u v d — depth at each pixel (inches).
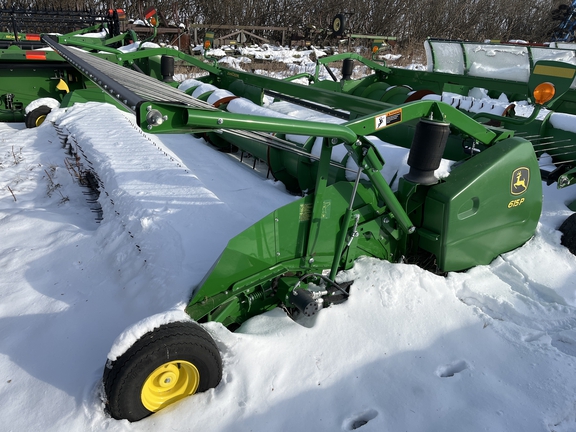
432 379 99.1
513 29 1066.1
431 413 91.6
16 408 91.7
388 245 133.0
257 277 110.7
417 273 123.3
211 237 142.3
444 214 122.3
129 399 85.0
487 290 129.3
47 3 626.5
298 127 95.3
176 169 191.2
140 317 115.4
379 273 123.0
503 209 132.8
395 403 93.6
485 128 128.6
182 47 558.9
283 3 875.4
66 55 166.4
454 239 126.9
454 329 111.9
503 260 141.7
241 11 842.2
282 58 619.5
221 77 298.2
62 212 180.5
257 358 100.0
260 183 210.1
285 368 99.4
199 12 822.5
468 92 297.9
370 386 97.3
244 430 87.4
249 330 109.6
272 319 112.8
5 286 130.6
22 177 209.8
